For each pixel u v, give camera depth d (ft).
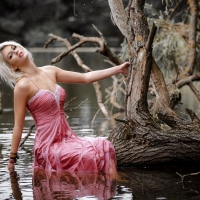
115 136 20.07
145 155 19.02
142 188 15.88
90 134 26.99
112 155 18.61
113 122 32.01
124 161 19.22
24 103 19.53
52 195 15.20
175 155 18.83
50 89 19.71
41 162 19.49
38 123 19.60
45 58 96.22
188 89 54.85
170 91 23.86
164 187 16.01
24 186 16.47
